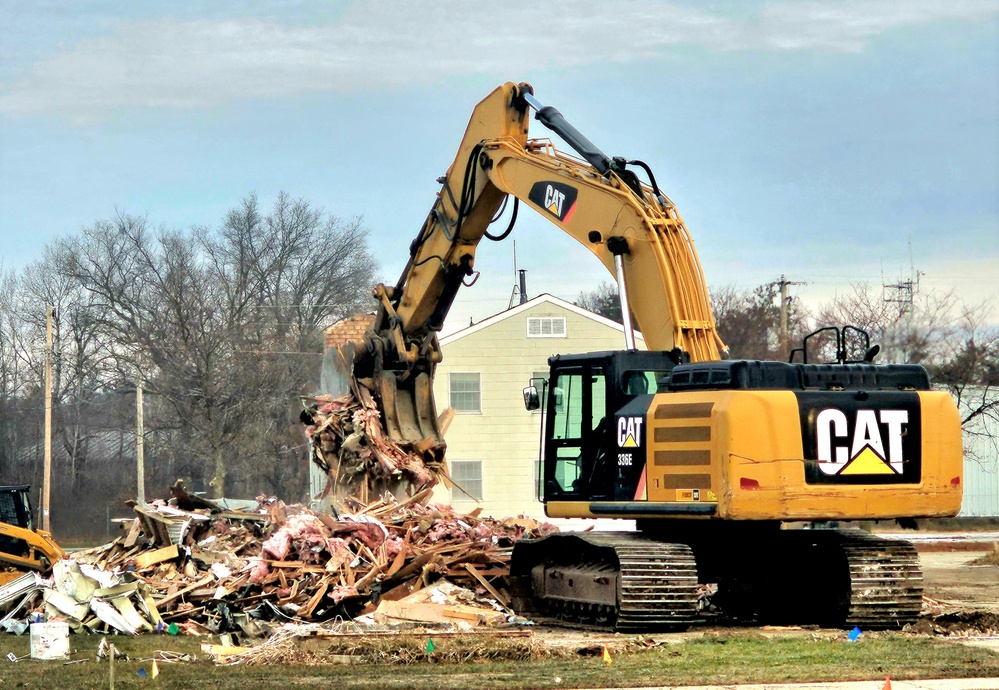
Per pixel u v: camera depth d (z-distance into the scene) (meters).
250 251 79.38
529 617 24.91
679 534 23.70
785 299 69.25
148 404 77.19
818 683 16.81
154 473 80.25
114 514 76.50
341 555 24.83
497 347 60.12
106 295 76.81
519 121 27.45
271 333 77.81
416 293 30.45
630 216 23.41
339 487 30.42
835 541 23.84
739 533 23.89
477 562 26.28
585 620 23.55
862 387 22.02
